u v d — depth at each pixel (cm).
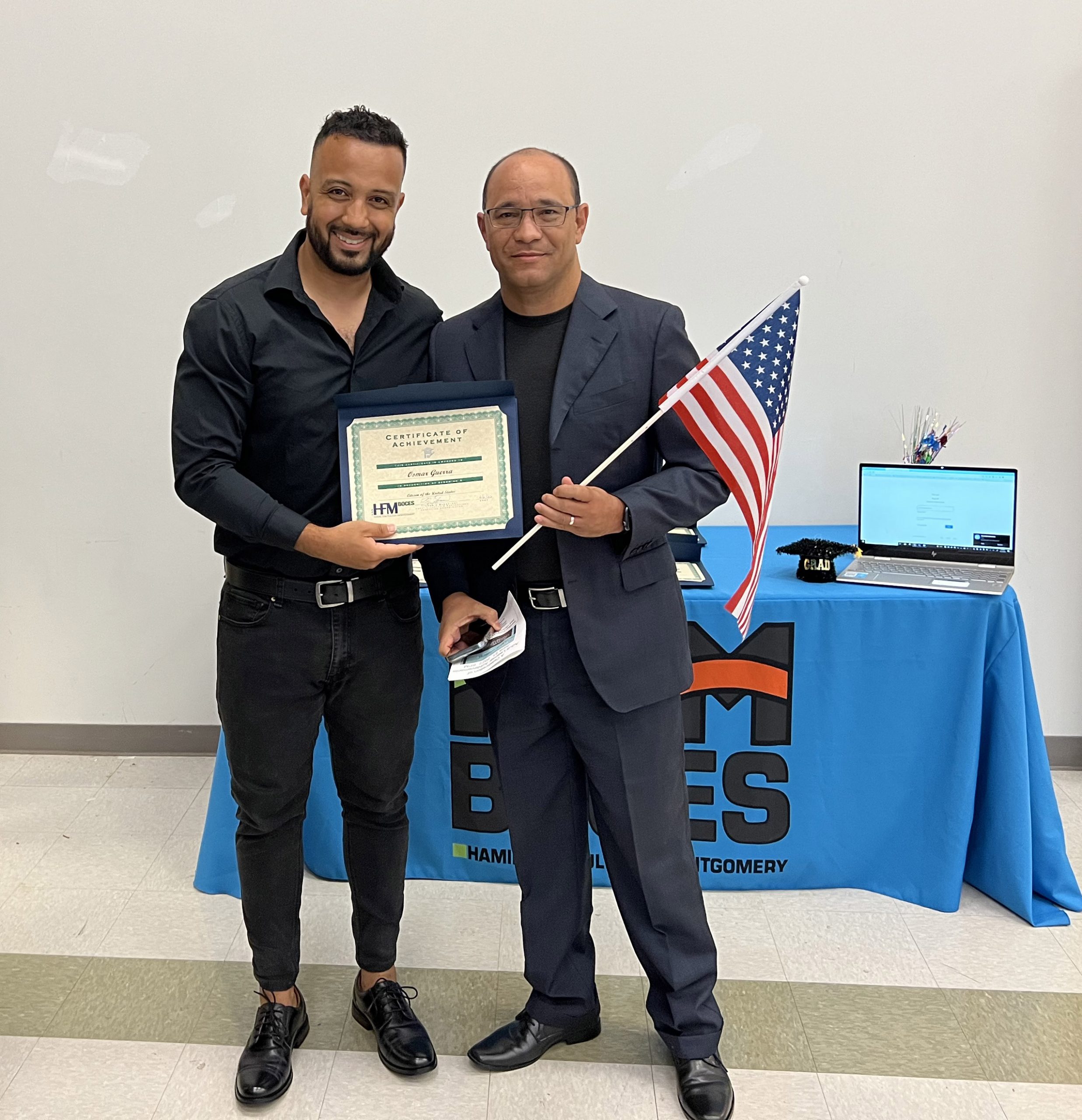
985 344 293
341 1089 187
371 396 163
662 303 173
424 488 165
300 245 171
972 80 278
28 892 251
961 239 287
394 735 185
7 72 290
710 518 307
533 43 283
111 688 327
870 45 278
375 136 158
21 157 294
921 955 225
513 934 234
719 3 278
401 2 282
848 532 292
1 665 327
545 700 175
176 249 298
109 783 311
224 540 177
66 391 307
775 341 169
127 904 246
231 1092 185
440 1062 194
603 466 163
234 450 167
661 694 174
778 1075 189
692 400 162
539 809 185
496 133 288
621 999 212
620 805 177
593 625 169
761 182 287
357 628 176
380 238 163
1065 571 304
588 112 286
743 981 216
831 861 248
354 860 195
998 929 234
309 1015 207
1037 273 288
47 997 212
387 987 199
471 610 175
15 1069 191
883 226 288
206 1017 206
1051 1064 191
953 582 237
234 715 177
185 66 288
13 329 304
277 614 172
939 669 234
